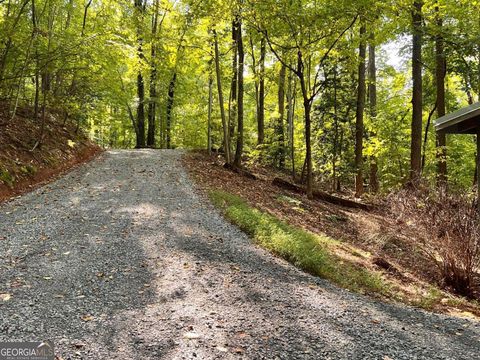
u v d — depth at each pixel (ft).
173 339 10.18
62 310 11.59
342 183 65.46
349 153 55.93
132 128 90.33
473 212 21.16
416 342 11.44
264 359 9.52
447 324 13.78
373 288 17.63
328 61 48.85
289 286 15.31
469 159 63.21
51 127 45.80
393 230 30.60
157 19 68.18
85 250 17.39
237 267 16.67
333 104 53.78
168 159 49.93
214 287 14.15
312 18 31.19
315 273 18.08
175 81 75.56
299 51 35.12
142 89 75.31
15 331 10.12
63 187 31.35
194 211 26.20
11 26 32.55
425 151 52.21
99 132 91.25
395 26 40.93
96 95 50.08
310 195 40.88
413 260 24.82
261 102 64.23
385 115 54.80
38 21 37.86
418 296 17.95
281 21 32.78
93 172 38.75
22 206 24.85
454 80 59.16
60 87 46.42
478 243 19.54
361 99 48.65
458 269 20.01
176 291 13.55
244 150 65.62
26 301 12.03
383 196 46.57
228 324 11.31
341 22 33.37
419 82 45.34
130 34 42.55
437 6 40.70
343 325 12.10
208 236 20.97
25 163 32.68
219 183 38.47
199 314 11.82
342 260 21.27
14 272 14.43
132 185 33.42
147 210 25.38
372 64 59.93
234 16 36.60
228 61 55.26
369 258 23.41
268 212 30.19
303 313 12.73
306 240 22.49
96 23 41.50
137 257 16.84
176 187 33.81
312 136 60.59
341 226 32.35
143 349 9.62
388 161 53.98
